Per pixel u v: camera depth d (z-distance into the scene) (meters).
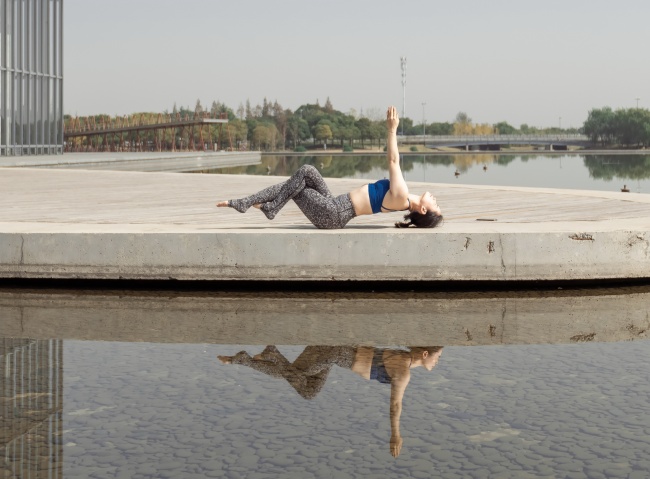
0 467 3.21
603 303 7.05
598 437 3.58
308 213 7.87
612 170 48.47
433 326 6.07
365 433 3.63
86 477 3.11
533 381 4.54
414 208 7.83
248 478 3.11
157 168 47.47
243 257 7.53
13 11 42.38
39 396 4.21
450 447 3.45
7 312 6.61
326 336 5.72
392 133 7.75
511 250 7.55
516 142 152.62
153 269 7.61
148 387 4.40
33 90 44.66
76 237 7.67
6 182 19.66
